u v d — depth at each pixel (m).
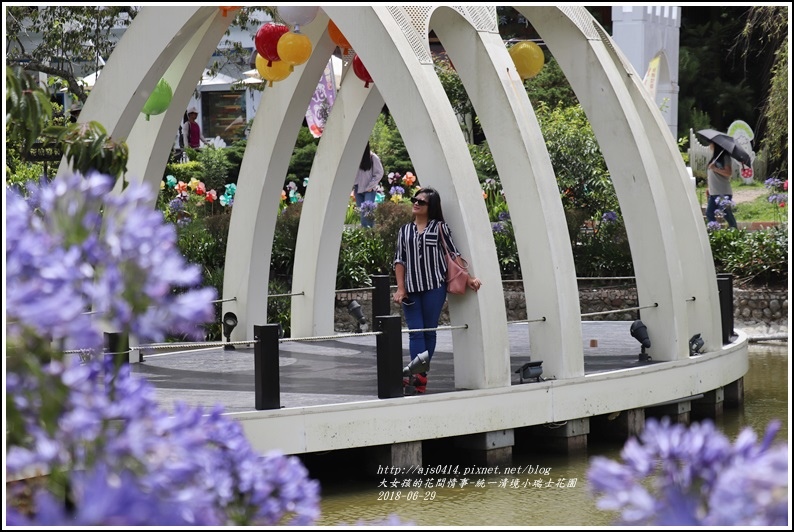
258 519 3.93
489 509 9.25
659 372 12.20
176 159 28.52
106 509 2.93
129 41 11.62
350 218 24.25
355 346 14.79
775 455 3.15
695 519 3.22
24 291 3.35
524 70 13.00
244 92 34.44
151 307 3.76
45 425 3.56
